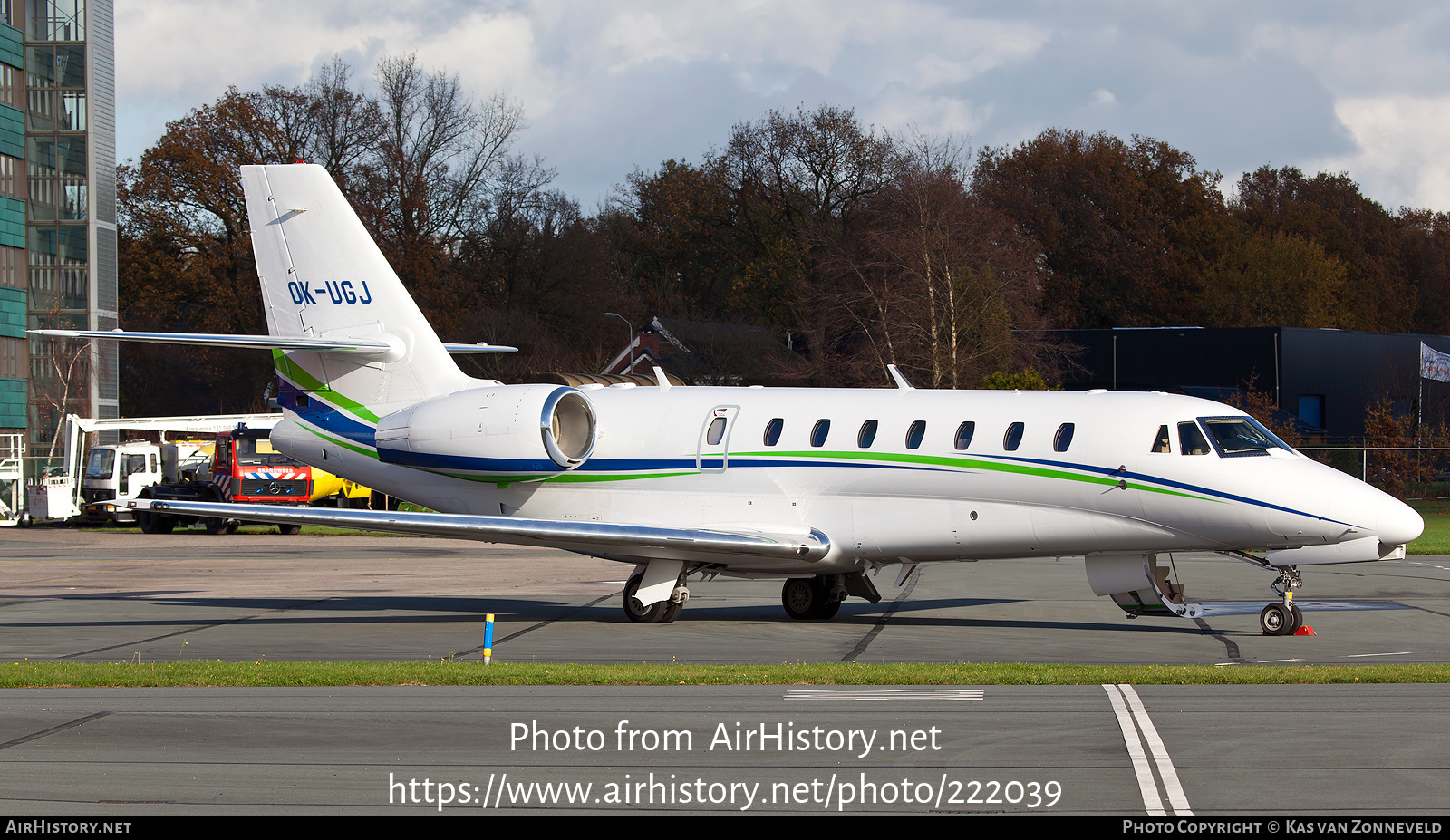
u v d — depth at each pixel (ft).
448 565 310.86
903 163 588.91
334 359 223.71
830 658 154.30
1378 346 638.53
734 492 197.88
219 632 184.14
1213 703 115.34
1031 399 186.39
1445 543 349.20
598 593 245.65
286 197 224.12
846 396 197.98
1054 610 210.79
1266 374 615.16
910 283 537.24
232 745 102.22
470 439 205.87
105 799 87.15
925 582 260.21
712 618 204.03
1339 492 166.40
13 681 131.23
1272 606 173.88
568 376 472.44
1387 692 120.57
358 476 224.33
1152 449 173.58
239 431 454.81
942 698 119.24
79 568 303.27
